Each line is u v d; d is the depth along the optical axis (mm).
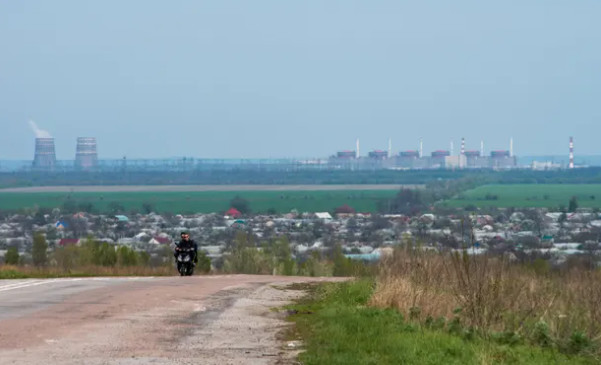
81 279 110875
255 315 69125
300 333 59000
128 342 52375
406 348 51062
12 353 47062
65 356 46688
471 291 64875
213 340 54750
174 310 70125
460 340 54969
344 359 47875
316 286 100812
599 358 55844
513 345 56938
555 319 62562
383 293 73500
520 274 85188
